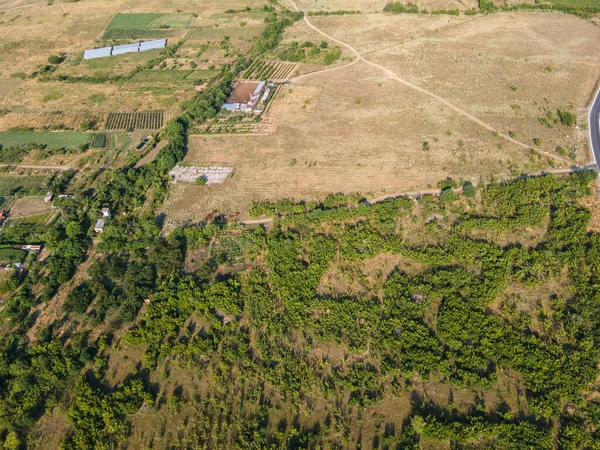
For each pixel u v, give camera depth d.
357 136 128.38
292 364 77.88
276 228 100.69
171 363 79.25
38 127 137.38
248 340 82.06
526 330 81.38
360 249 96.50
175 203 109.88
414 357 77.31
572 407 71.38
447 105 139.00
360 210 102.81
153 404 73.69
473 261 93.00
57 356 78.88
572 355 76.56
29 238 100.62
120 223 102.06
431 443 68.69
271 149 125.12
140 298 88.38
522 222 99.25
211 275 92.69
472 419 69.81
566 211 100.69
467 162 117.50
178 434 70.56
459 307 83.94
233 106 141.38
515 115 133.38
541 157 118.31
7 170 121.50
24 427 71.56
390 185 112.06
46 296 88.75
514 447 67.12
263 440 69.00
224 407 72.88
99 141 130.75
